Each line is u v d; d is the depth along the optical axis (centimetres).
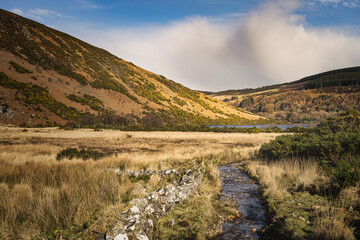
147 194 466
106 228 313
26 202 397
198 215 445
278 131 4903
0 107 5903
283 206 449
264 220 429
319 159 736
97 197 452
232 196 608
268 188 621
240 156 1469
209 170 895
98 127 5938
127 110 11162
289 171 724
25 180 573
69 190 469
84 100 9512
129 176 741
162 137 3334
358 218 324
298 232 318
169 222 401
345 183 443
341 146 701
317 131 1190
